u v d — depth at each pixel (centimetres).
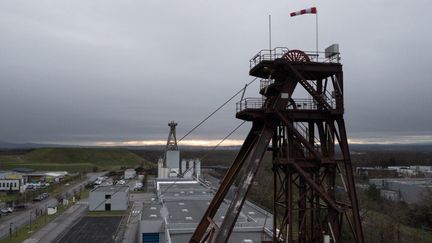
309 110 2805
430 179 14088
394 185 12512
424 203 9369
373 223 8131
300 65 2766
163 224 6519
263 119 2906
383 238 7306
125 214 11062
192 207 7819
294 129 2722
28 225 9519
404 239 7425
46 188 16988
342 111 2753
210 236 2975
